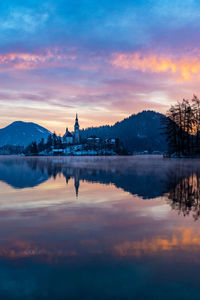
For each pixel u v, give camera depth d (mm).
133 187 11930
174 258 3791
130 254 3953
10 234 5039
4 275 3350
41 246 4348
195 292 2924
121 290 2980
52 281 3195
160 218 6227
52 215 6734
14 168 31750
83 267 3541
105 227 5480
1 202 8750
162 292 2938
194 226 5484
